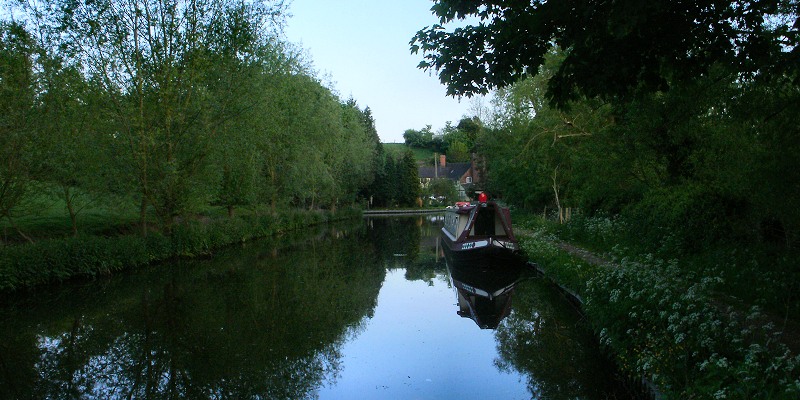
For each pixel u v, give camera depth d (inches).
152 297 544.1
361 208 2383.1
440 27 281.4
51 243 587.5
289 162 1209.4
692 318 234.4
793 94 313.7
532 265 691.4
